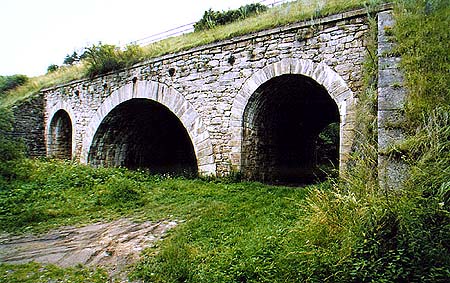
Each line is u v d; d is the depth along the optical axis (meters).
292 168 12.16
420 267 2.78
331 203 3.88
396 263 2.85
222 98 8.90
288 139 11.76
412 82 4.66
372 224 3.15
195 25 11.54
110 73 11.78
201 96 9.28
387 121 4.45
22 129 15.14
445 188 3.06
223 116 8.87
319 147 18.91
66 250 4.78
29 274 3.99
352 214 3.41
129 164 14.20
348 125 6.86
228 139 8.77
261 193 7.50
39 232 5.62
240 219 5.54
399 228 3.02
